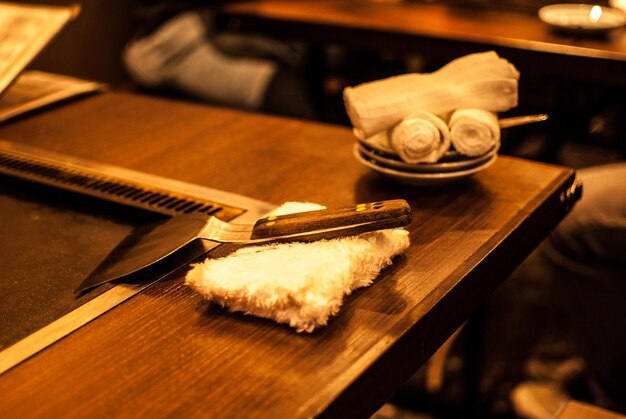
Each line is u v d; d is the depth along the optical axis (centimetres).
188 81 227
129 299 78
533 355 161
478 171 94
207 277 76
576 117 183
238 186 97
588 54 145
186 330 74
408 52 162
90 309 77
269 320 75
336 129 112
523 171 100
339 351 71
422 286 79
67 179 98
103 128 114
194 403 67
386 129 93
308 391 68
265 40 236
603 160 226
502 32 157
